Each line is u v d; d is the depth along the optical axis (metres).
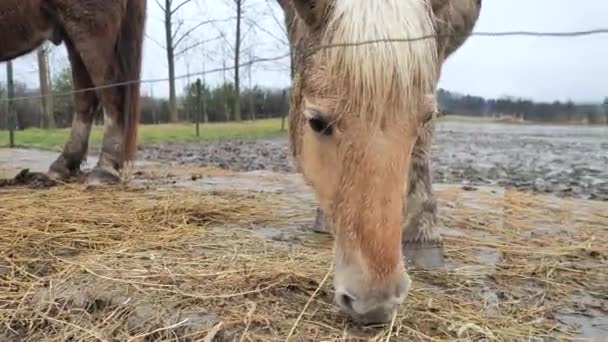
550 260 1.25
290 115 0.99
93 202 1.70
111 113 2.09
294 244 1.29
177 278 1.01
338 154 0.76
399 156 0.72
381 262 0.72
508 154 4.44
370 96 0.70
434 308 0.91
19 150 3.88
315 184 0.83
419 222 1.17
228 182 2.36
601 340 0.83
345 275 0.74
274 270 1.04
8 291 0.99
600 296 1.03
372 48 0.70
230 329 0.81
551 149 4.98
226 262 1.11
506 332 0.84
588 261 1.26
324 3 0.78
